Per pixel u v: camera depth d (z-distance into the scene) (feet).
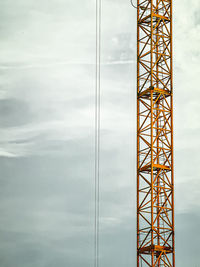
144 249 283.18
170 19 310.45
